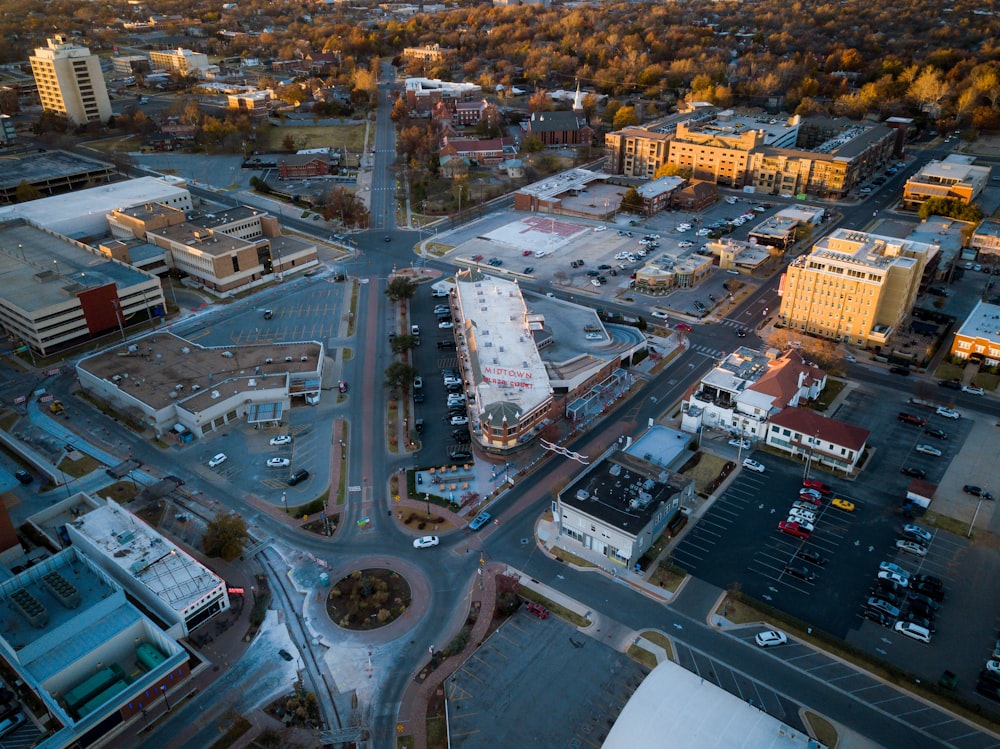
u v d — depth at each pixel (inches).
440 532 5526.6
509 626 4714.6
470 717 4109.3
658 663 4446.4
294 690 4325.8
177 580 4830.2
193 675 4436.5
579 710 4143.7
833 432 6102.4
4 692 4365.2
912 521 5516.7
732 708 3838.6
